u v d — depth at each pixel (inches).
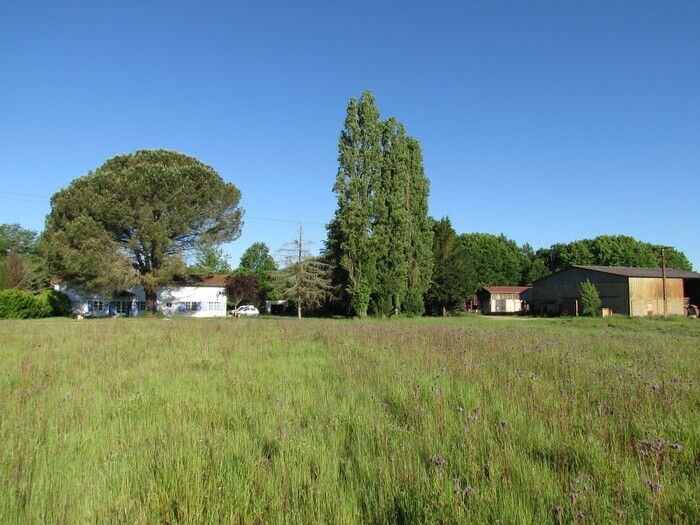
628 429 218.5
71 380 362.9
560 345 591.5
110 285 1921.8
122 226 1863.9
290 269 2078.0
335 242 2037.4
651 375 360.5
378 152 1908.2
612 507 140.1
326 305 2206.0
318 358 477.1
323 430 224.1
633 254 3577.8
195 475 164.7
